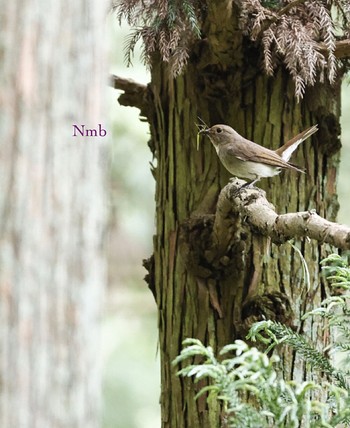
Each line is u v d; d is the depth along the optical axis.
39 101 4.41
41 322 4.38
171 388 8.40
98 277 4.62
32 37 4.40
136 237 16.09
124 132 15.80
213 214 8.28
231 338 8.16
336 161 8.78
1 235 4.33
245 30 7.87
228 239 7.88
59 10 4.46
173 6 7.77
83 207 4.54
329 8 8.18
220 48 7.99
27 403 4.33
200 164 8.54
